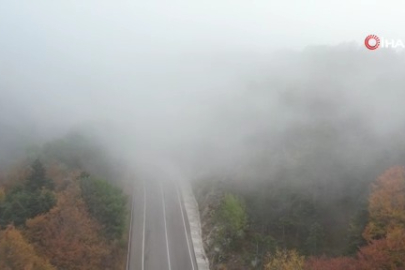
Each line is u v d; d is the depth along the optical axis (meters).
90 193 47.62
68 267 38.91
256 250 44.06
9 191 46.78
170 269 45.31
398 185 38.00
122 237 48.41
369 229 36.75
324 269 34.91
